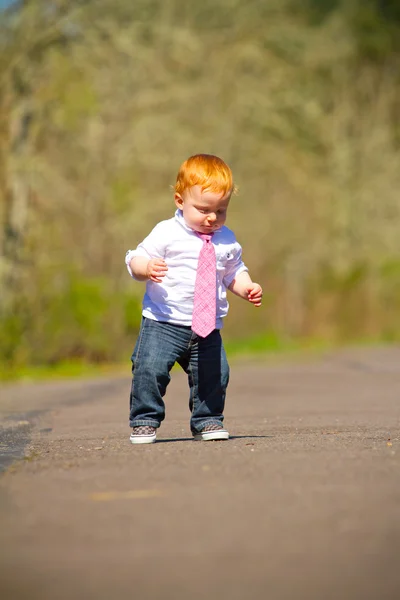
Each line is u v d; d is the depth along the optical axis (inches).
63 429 570.3
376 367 1411.2
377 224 2797.7
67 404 816.3
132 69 1911.9
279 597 192.5
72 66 1609.3
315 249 2682.1
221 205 465.1
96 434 527.2
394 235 2802.7
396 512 267.1
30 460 384.8
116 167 1871.3
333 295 2802.7
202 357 470.9
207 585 201.5
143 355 464.4
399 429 517.0
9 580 208.4
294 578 205.6
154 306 468.4
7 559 225.1
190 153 2081.7
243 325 2647.6
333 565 215.5
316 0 2632.9
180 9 2167.8
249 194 2460.6
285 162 2522.1
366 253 2802.7
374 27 2731.3
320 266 2780.5
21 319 1439.5
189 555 225.1
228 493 296.8
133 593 197.0
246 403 800.9
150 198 1939.0
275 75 2407.7
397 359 1659.7
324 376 1218.6
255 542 236.1
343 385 1039.0
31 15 1487.5
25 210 1478.8
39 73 1512.1
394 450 389.7
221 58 2256.4
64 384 1118.4
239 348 2332.7
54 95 1550.2
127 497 294.7
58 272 1520.7
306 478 320.2
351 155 2733.8
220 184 461.4
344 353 1991.9
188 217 466.9
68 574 211.9
